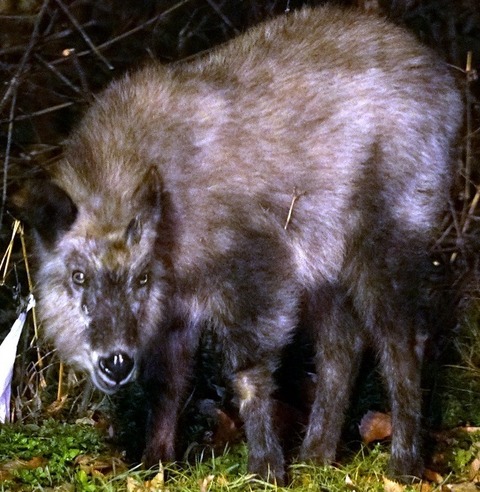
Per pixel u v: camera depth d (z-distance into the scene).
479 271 10.52
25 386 9.14
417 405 8.16
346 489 7.63
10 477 7.59
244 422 8.01
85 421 8.61
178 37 11.42
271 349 7.86
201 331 8.32
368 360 9.46
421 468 8.03
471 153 10.81
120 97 7.96
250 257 7.80
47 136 10.65
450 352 9.91
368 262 8.28
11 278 9.88
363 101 8.17
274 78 8.11
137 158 7.61
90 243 7.18
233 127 7.88
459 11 12.00
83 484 7.43
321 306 8.52
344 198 8.17
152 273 7.44
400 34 8.54
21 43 10.93
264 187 7.91
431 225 8.42
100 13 11.48
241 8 11.62
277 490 7.52
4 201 9.42
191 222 7.64
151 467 7.85
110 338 6.97
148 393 8.04
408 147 8.23
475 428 8.66
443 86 8.47
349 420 8.96
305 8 8.77
